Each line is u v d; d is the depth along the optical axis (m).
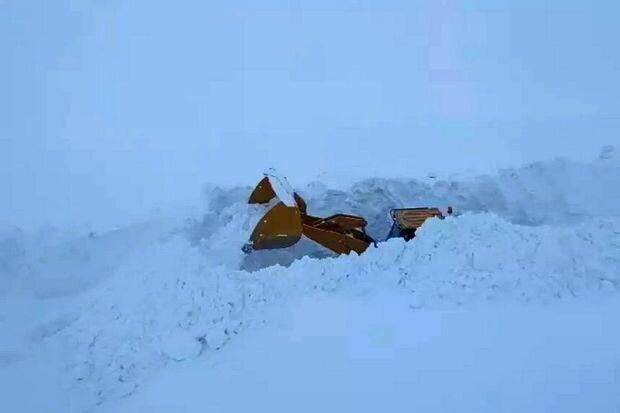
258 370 3.60
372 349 3.69
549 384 3.52
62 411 3.45
